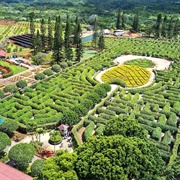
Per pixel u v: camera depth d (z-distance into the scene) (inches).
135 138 1433.3
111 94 2891.2
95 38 5369.1
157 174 1378.0
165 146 1940.2
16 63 4079.7
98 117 2374.5
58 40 4050.2
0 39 5979.3
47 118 2301.9
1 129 2085.4
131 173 1341.0
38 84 3100.4
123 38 6117.1
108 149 1295.5
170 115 2439.7
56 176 1230.3
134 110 2524.6
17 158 1670.8
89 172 1283.2
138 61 4315.9
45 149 2001.7
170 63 4256.9
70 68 3779.5
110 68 3941.9
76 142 2042.3
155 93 3014.3
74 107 2345.0
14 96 2768.2
